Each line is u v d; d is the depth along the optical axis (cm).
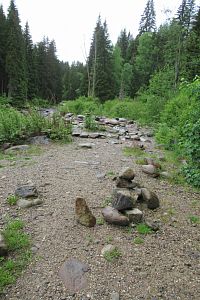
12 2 4062
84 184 539
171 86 2089
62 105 2491
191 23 2941
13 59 3528
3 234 361
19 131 848
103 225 406
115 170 632
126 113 2078
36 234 374
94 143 931
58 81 5491
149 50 4406
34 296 281
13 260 325
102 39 4322
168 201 506
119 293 293
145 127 1516
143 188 499
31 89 4347
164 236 399
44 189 507
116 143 953
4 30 3850
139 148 891
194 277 326
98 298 285
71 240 368
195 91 638
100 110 2308
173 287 308
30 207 440
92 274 315
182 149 799
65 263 326
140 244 374
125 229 402
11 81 3544
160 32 4538
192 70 2114
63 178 566
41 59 4953
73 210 439
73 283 300
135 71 4494
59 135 927
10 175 570
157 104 1698
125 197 430
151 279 317
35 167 630
